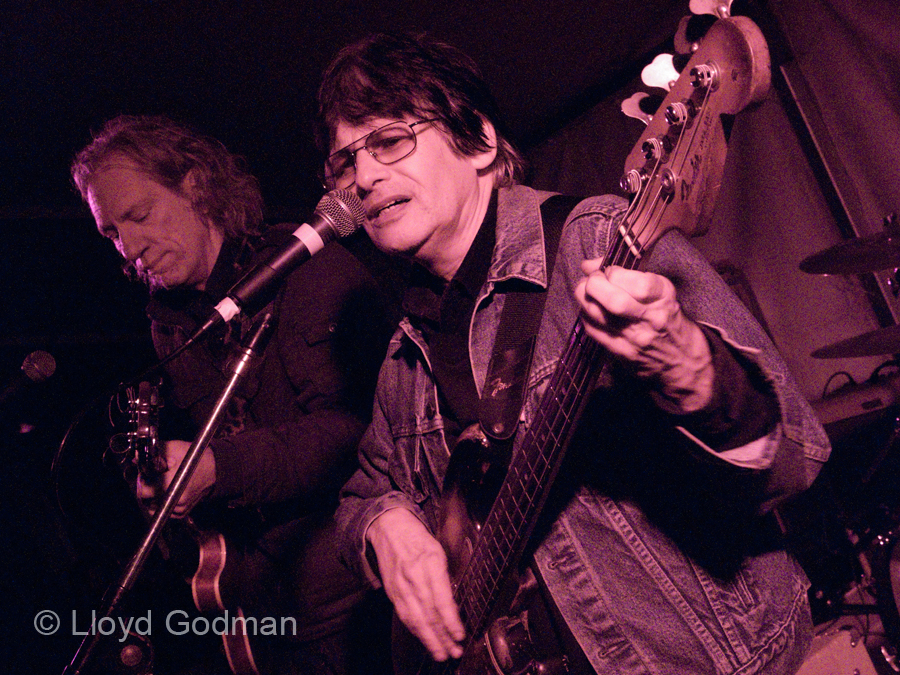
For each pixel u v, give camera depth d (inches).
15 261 152.6
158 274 72.3
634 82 156.7
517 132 175.2
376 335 67.8
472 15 128.8
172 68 125.9
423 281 50.4
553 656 39.9
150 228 70.4
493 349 42.3
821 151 126.5
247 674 65.4
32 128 132.6
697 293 33.7
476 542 42.2
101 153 71.9
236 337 67.6
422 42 47.1
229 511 67.6
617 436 37.8
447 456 47.6
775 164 134.3
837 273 101.2
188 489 58.3
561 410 34.3
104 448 119.3
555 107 167.8
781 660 37.1
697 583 36.8
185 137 73.2
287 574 65.6
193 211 71.8
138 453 57.8
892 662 88.7
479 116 46.4
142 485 58.6
